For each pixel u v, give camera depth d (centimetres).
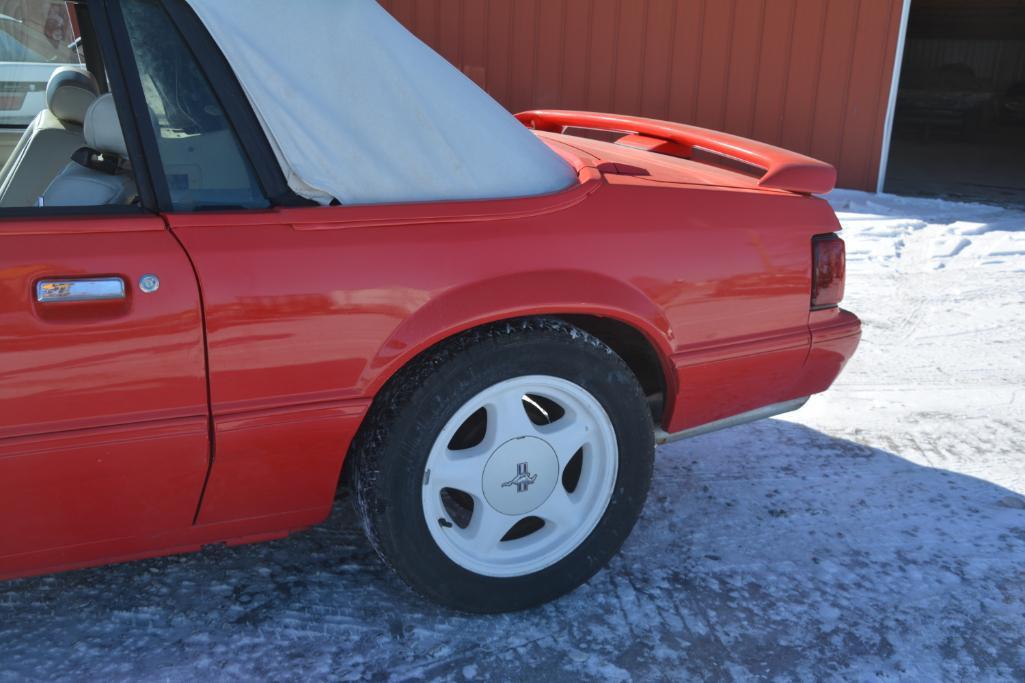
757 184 270
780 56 927
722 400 265
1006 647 242
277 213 200
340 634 238
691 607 255
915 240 717
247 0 201
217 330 193
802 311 267
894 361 455
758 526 298
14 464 183
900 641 244
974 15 2055
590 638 240
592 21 955
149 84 194
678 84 955
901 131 1758
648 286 238
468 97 229
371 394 211
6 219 181
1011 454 357
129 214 191
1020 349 475
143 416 192
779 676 229
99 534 202
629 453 246
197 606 246
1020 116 1825
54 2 240
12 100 249
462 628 242
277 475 212
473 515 239
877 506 314
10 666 220
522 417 232
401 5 967
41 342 180
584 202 234
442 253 213
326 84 208
